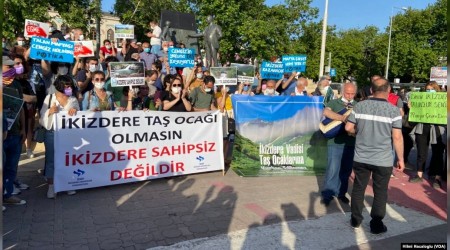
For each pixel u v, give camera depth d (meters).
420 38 47.47
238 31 28.81
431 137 6.60
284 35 32.59
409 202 5.67
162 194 5.55
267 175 6.77
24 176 6.20
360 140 4.36
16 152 4.89
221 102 7.22
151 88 7.88
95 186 5.57
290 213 4.96
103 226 4.36
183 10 36.44
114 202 5.16
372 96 4.45
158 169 6.12
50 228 4.27
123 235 4.14
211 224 4.51
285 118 7.05
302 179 6.61
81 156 5.44
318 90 8.23
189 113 6.33
